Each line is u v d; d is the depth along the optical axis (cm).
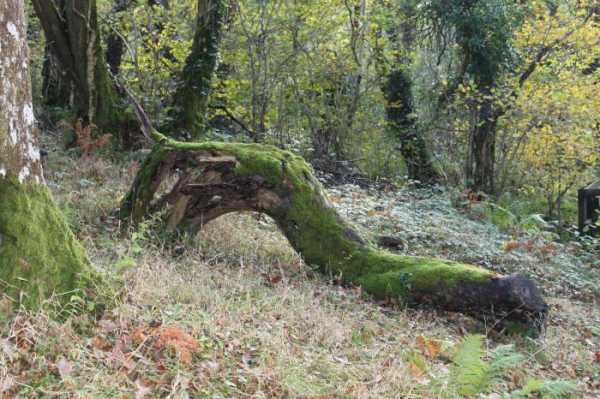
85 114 1165
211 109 1480
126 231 720
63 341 402
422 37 1641
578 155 1484
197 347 431
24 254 436
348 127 1508
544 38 1489
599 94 1455
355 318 595
